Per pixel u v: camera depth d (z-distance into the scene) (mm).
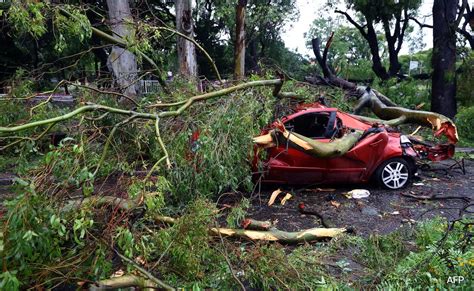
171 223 3904
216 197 5539
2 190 5582
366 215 5121
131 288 3062
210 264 3510
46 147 4766
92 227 3104
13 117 5598
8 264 2670
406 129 10242
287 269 3342
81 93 5910
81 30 4668
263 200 5695
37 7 4121
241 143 4930
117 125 3881
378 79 15141
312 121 6113
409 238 4324
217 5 15078
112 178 4133
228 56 22328
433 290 3064
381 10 16906
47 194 2977
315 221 4992
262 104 5410
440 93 12844
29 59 16969
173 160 4586
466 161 8430
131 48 5512
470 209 5285
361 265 3777
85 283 2973
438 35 12750
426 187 6332
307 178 5883
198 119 4965
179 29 9609
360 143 5824
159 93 6453
